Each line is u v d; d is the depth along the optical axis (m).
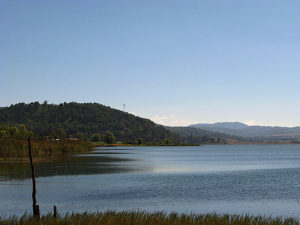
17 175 49.25
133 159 99.00
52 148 106.50
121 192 36.97
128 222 18.34
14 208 28.47
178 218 20.33
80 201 31.91
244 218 20.83
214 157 122.69
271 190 39.19
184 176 53.03
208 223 18.98
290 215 27.22
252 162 93.00
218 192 37.56
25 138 112.88
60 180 45.59
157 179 48.34
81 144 145.38
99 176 50.91
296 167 74.62
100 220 18.64
